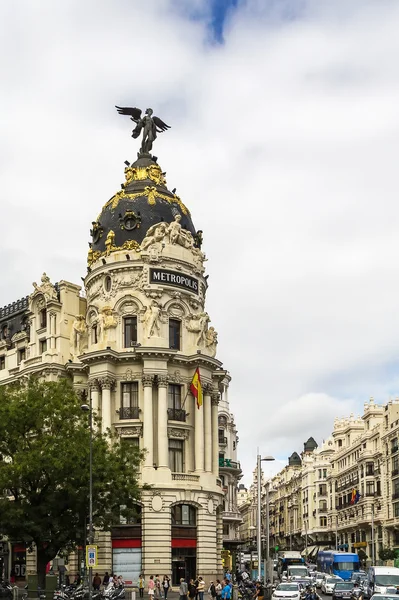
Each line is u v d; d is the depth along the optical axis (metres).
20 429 62.88
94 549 52.69
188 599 66.62
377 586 64.56
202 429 85.31
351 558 100.38
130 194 91.69
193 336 87.75
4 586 60.69
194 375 85.19
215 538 84.75
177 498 81.38
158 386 83.50
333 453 187.00
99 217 93.06
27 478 60.44
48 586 62.28
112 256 87.56
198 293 89.81
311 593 59.69
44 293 91.19
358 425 174.62
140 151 97.62
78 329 89.69
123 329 86.12
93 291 89.44
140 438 82.56
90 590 51.66
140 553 79.56
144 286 85.94
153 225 88.56
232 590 62.75
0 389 66.44
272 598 65.44
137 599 71.50
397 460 127.69
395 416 129.50
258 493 71.31
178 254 88.19
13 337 96.81
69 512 61.94
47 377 88.25
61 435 62.97
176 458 84.31
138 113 100.31
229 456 131.62
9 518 59.69
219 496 87.12
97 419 67.19
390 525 128.62
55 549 61.25
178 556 81.25
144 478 80.56
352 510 154.62
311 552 189.25
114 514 63.78
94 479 61.22
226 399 132.25
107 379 83.44
